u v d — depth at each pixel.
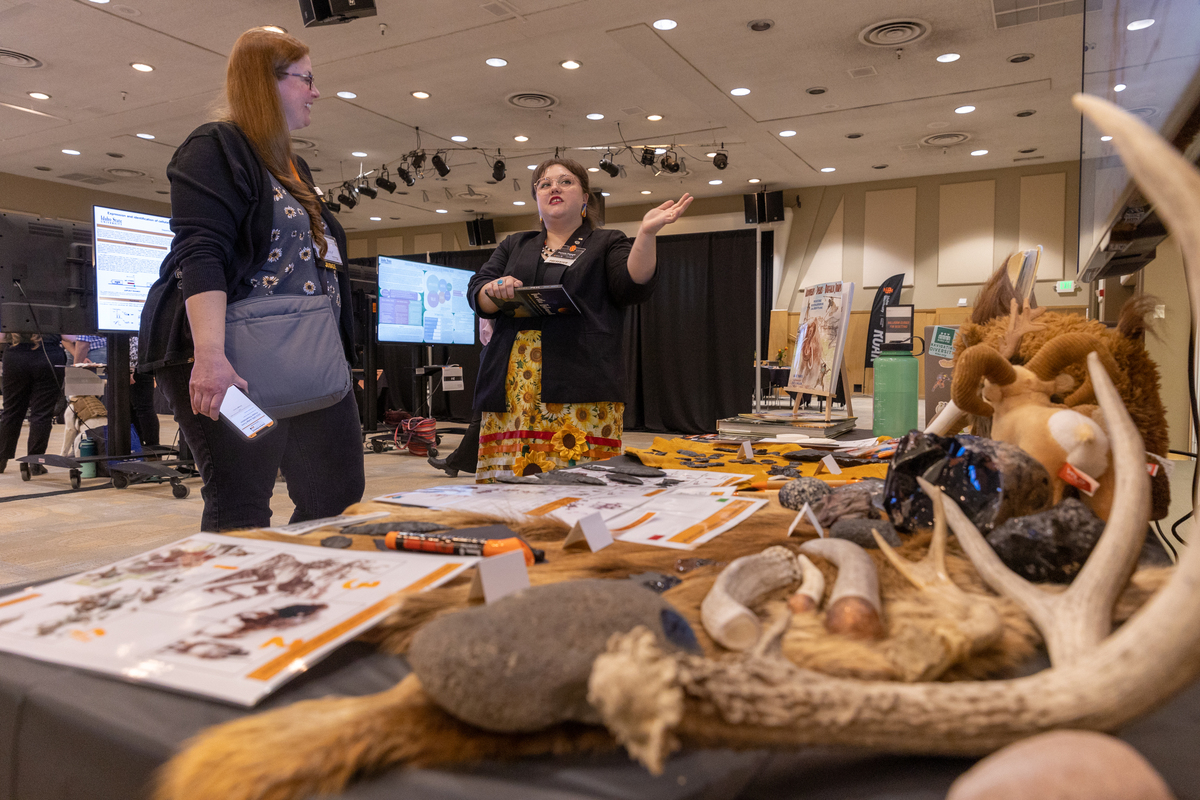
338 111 7.42
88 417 4.65
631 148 8.77
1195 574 0.28
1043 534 0.52
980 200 10.07
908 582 0.51
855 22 5.44
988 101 7.15
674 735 0.31
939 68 6.32
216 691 0.37
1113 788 0.24
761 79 6.56
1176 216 0.27
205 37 5.64
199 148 1.22
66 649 0.42
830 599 0.47
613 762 0.32
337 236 1.57
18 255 4.09
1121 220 1.03
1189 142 0.79
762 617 0.47
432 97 7.01
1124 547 0.41
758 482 1.08
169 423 8.86
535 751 0.33
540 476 1.14
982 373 0.72
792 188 10.99
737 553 0.65
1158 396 0.77
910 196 10.43
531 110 7.42
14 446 4.85
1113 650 0.29
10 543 2.89
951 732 0.29
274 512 3.52
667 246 7.90
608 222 12.07
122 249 4.02
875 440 1.64
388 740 0.32
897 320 2.24
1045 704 0.29
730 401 7.68
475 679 0.31
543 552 0.63
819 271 11.00
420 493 0.98
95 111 7.34
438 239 13.19
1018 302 0.87
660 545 0.69
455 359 8.80
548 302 1.75
